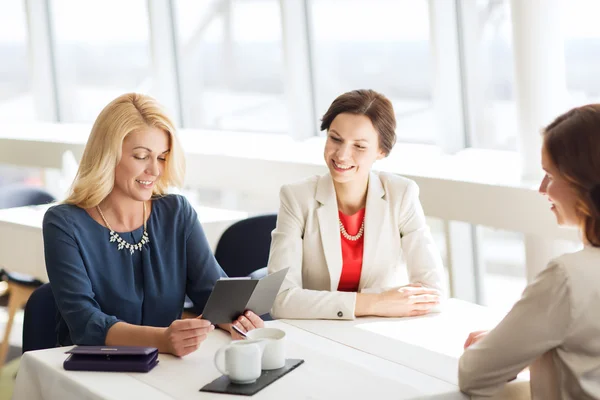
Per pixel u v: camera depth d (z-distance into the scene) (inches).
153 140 111.7
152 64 243.3
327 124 121.2
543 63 151.0
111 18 259.1
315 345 100.8
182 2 239.3
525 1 149.0
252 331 94.4
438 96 182.1
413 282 123.0
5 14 283.6
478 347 85.3
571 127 79.8
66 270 109.0
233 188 212.5
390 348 99.5
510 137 178.7
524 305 82.4
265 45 221.1
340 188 123.7
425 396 84.6
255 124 231.6
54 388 92.7
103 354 93.0
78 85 277.9
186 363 95.0
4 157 267.7
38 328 117.1
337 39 205.0
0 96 293.9
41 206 201.5
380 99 120.6
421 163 180.7
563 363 82.5
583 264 80.0
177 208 119.1
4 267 187.9
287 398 83.8
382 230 123.0
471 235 183.3
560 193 81.7
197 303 120.0
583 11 158.6
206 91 241.8
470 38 179.5
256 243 150.8
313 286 124.3
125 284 113.6
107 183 111.9
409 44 190.1
